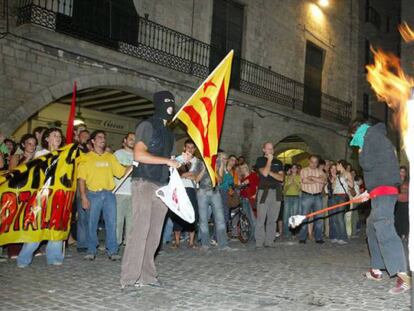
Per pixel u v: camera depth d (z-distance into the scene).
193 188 8.70
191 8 14.58
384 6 26.86
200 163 8.06
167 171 5.03
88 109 15.45
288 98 18.03
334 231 9.73
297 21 19.19
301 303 4.48
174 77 13.23
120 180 7.34
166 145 5.03
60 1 10.63
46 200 6.00
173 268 6.14
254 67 16.77
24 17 9.97
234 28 16.36
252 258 7.17
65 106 14.50
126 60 11.80
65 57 11.02
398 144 24.84
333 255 7.72
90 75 11.52
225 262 6.72
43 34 10.04
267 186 8.68
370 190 5.19
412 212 2.84
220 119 6.87
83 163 6.54
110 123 16.23
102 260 6.54
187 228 8.30
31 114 10.34
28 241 5.83
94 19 11.27
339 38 22.08
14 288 4.84
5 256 6.79
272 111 17.41
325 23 21.02
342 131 21.52
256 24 17.11
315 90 20.09
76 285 5.02
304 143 21.47
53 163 6.12
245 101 16.02
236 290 4.95
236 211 10.02
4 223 5.73
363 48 24.55
